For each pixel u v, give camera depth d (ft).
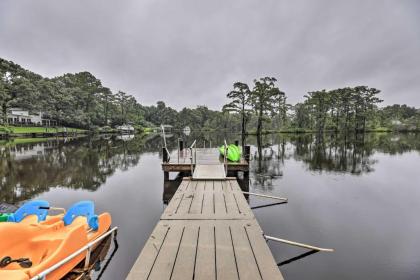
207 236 12.04
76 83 211.41
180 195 19.60
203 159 37.42
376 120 192.03
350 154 56.85
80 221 14.07
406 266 12.32
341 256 13.25
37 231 11.87
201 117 285.23
